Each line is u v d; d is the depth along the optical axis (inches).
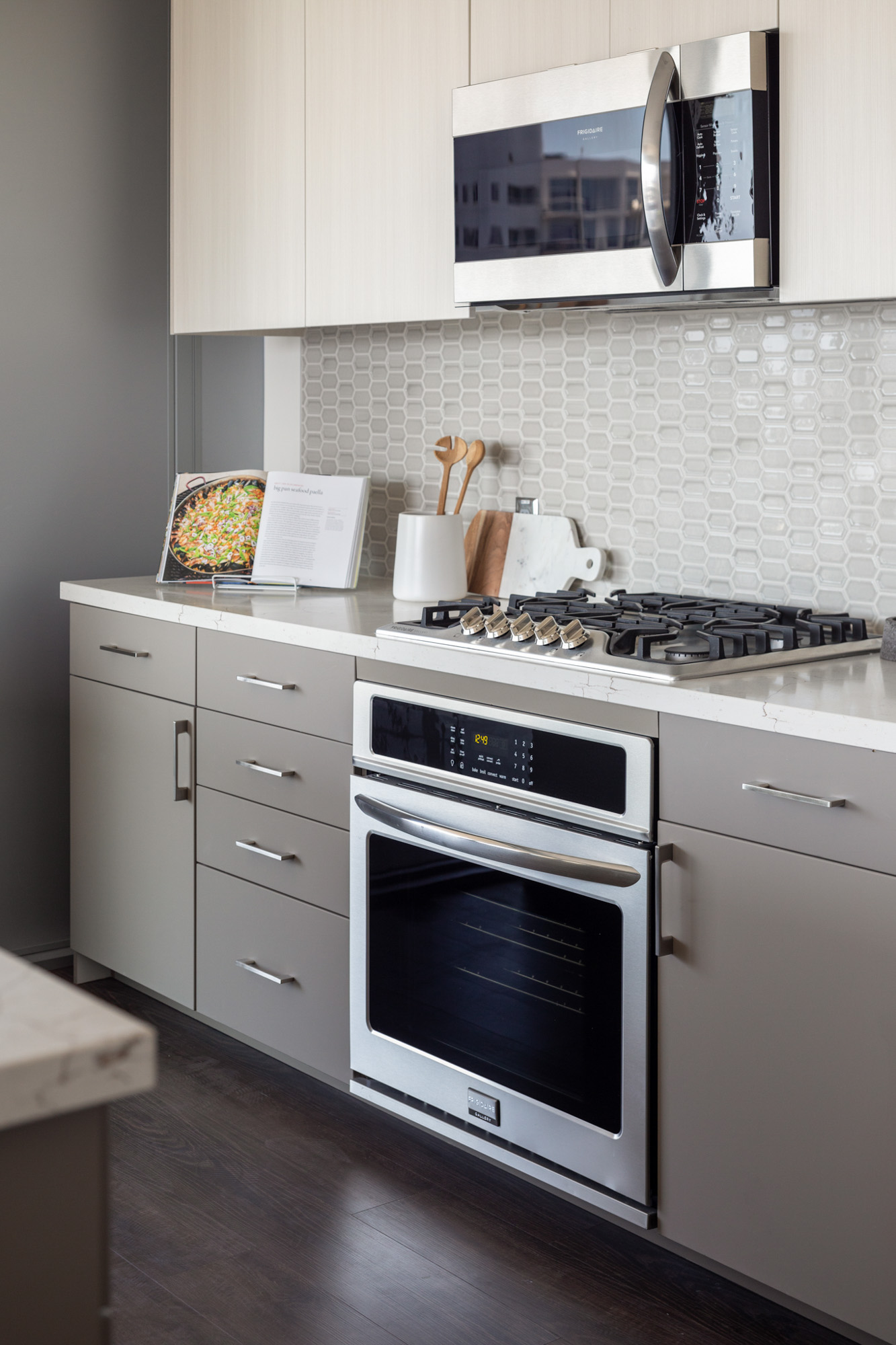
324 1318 74.7
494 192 90.5
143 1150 94.0
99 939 121.2
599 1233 84.0
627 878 73.2
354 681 91.2
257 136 114.0
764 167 76.6
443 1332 73.5
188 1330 73.4
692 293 81.9
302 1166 92.0
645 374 101.4
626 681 72.6
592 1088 77.5
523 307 94.7
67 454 129.6
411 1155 93.8
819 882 65.1
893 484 86.8
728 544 97.3
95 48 128.0
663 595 97.9
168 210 135.0
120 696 114.9
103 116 129.1
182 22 121.6
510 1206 87.2
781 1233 69.0
